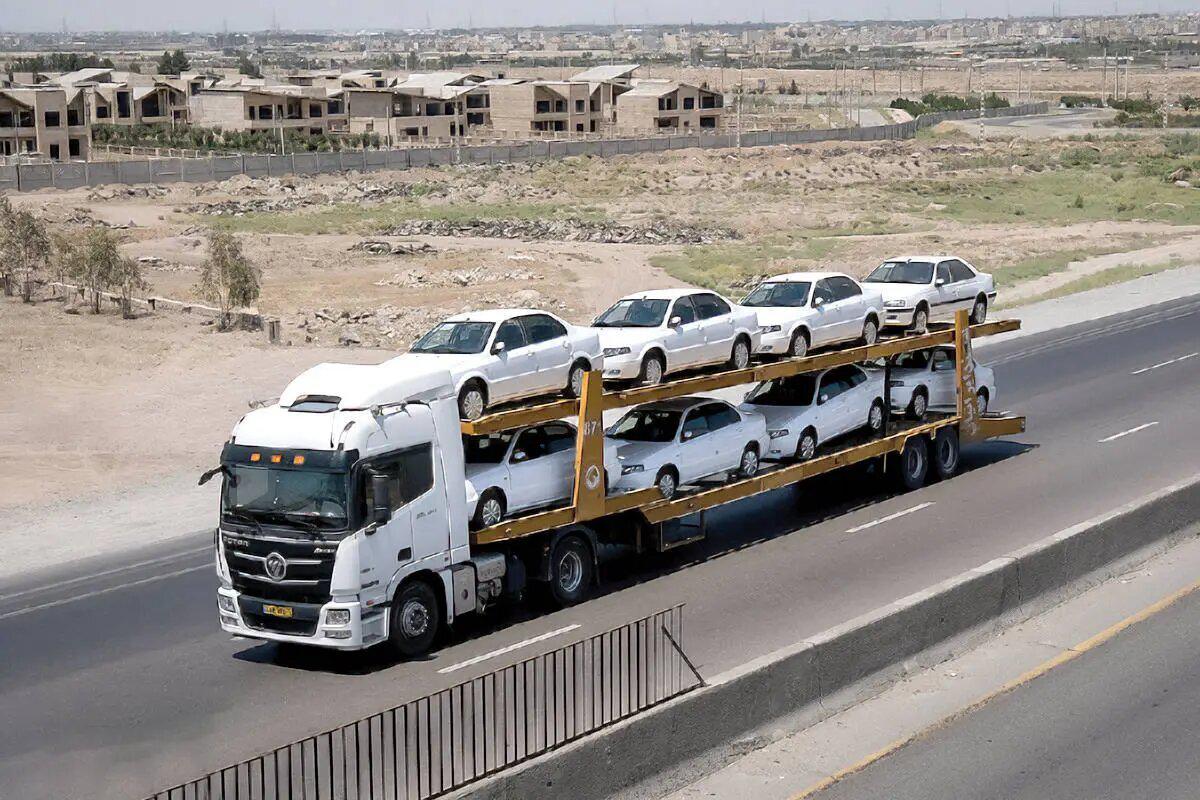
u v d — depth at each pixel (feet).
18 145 368.27
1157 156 428.15
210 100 457.27
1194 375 115.96
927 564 64.08
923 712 45.68
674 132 495.00
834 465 73.41
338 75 587.68
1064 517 72.23
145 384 120.26
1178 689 47.19
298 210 301.43
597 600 60.13
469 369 58.18
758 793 39.68
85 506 83.41
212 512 81.30
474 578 55.31
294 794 38.37
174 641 57.16
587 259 220.64
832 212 307.58
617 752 38.17
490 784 34.81
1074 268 209.15
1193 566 61.93
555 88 495.82
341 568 50.29
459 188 333.21
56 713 48.73
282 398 53.26
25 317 150.71
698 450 66.23
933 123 580.71
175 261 214.48
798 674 44.45
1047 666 49.75
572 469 60.54
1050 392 110.83
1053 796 39.17
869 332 81.30
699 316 70.03
